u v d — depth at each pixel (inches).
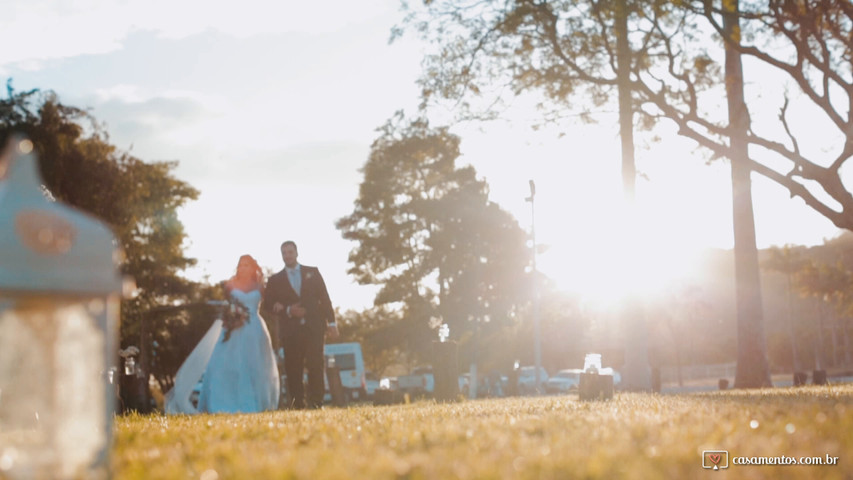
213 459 161.3
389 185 2470.5
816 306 3624.5
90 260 98.0
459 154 2487.7
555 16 888.9
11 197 93.7
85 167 1348.4
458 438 187.3
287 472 130.4
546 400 492.7
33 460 99.6
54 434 101.0
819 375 1155.9
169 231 2016.5
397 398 848.3
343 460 149.2
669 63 889.5
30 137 1321.4
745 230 1108.5
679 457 144.1
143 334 1700.3
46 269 94.3
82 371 101.9
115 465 152.9
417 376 1770.4
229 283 513.3
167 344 1828.2
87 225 98.3
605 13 825.5
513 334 2628.0
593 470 128.3
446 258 2501.2
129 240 1793.8
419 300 2519.7
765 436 175.2
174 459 164.7
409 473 132.3
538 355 1656.0
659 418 230.8
